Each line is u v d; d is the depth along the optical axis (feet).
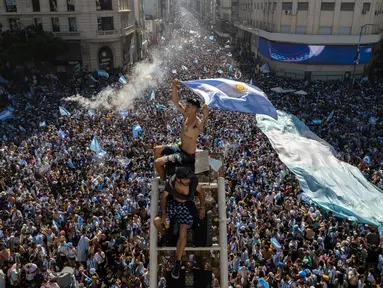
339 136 90.99
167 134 90.43
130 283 44.52
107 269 49.75
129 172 72.18
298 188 64.75
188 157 17.33
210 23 464.65
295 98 131.34
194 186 15.78
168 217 16.02
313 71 176.76
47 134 90.22
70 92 144.46
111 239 51.88
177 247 15.74
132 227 53.93
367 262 50.31
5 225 55.21
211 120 101.55
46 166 71.77
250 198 63.31
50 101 128.26
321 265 47.06
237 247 49.70
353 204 52.54
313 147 63.77
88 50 181.06
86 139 88.79
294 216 56.49
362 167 73.10
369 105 120.47
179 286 15.97
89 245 50.72
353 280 44.75
